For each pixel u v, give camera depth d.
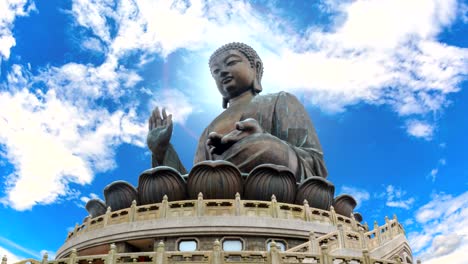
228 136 28.75
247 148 27.66
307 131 32.91
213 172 24.42
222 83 39.06
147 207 22.44
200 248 20.81
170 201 24.56
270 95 35.75
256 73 39.56
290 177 25.25
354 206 28.75
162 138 32.69
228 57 38.94
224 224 21.06
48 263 15.55
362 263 14.67
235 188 24.47
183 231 21.03
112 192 26.17
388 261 14.98
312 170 30.38
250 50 39.66
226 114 36.12
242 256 14.54
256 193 24.53
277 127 33.56
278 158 27.66
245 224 21.14
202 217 21.31
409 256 20.61
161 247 14.77
